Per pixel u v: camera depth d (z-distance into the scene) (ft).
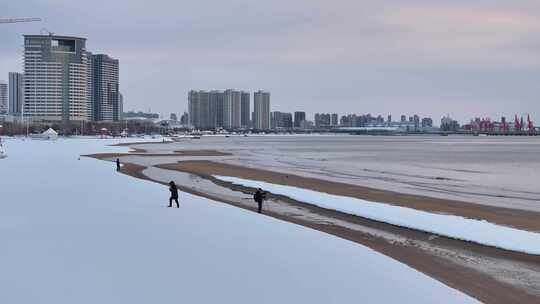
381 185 175.22
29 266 60.85
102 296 51.26
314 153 412.57
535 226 100.53
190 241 75.72
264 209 117.80
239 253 69.62
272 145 602.85
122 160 281.13
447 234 89.20
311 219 105.70
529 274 66.85
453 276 65.77
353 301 52.70
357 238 88.22
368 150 480.23
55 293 51.72
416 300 53.67
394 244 83.71
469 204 130.82
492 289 60.44
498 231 90.22
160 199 118.52
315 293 54.54
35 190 131.64
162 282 56.13
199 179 184.44
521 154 412.36
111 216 94.68
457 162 309.42
